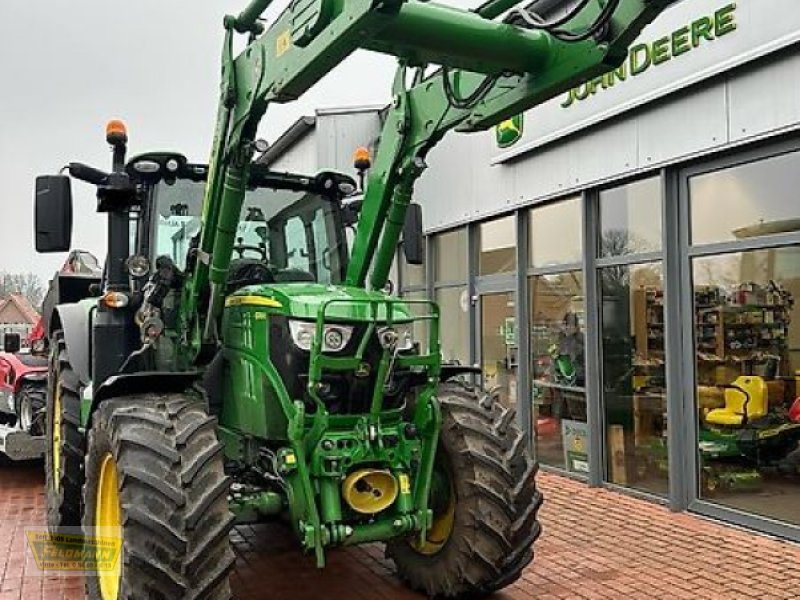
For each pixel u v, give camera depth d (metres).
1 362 8.95
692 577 5.11
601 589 4.91
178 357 4.91
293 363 4.19
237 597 4.84
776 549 5.67
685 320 6.80
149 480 3.70
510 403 9.38
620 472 7.61
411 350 4.56
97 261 7.53
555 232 8.57
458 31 3.43
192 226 5.29
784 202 6.00
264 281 5.13
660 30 6.85
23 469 8.77
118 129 5.04
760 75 6.04
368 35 3.18
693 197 6.79
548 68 3.64
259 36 4.08
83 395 5.28
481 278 9.90
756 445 6.20
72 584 5.09
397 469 4.25
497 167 9.38
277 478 4.18
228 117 4.26
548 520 6.55
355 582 5.10
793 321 5.94
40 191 4.62
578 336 8.17
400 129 4.75
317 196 5.68
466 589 4.56
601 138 7.66
